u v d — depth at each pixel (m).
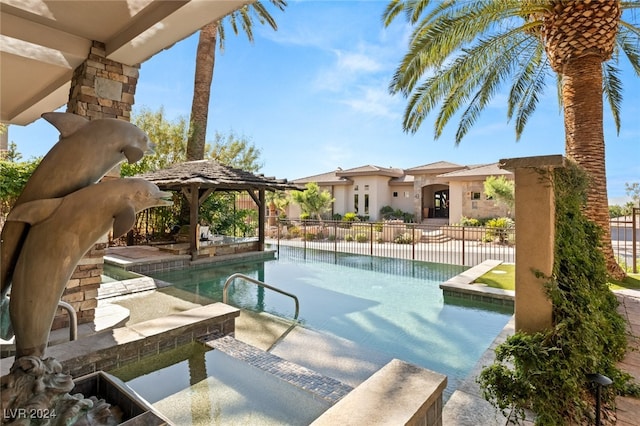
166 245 11.21
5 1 3.25
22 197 1.35
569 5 6.43
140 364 3.40
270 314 5.87
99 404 1.59
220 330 4.24
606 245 6.88
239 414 2.81
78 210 1.29
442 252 12.23
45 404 1.26
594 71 6.54
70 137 1.40
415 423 1.97
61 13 3.48
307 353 3.96
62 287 1.32
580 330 2.71
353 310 6.40
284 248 13.70
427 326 5.61
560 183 3.11
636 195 19.83
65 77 4.62
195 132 13.96
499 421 2.53
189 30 3.47
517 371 2.63
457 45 7.51
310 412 2.84
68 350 3.05
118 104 4.32
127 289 6.77
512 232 14.10
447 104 8.99
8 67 4.37
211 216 13.88
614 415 2.63
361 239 15.34
